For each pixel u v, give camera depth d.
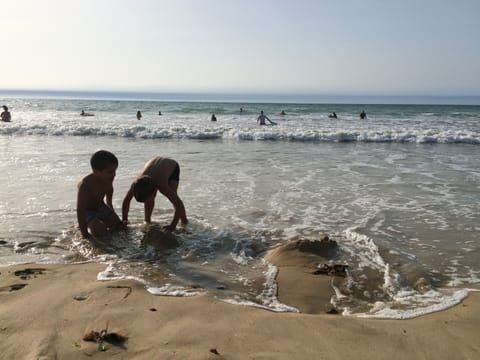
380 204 6.63
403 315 3.17
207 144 14.82
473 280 3.92
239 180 8.37
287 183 8.12
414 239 5.04
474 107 51.78
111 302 3.27
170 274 3.95
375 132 16.83
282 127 21.39
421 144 15.54
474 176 8.97
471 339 2.79
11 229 5.21
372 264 4.24
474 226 5.55
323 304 3.39
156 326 2.89
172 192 5.25
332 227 5.47
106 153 5.06
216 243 4.85
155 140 15.95
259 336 2.78
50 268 4.03
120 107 44.88
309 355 2.55
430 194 7.31
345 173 9.23
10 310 3.09
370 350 2.63
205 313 3.11
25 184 7.64
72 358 2.46
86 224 5.03
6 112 22.09
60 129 17.59
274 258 4.38
